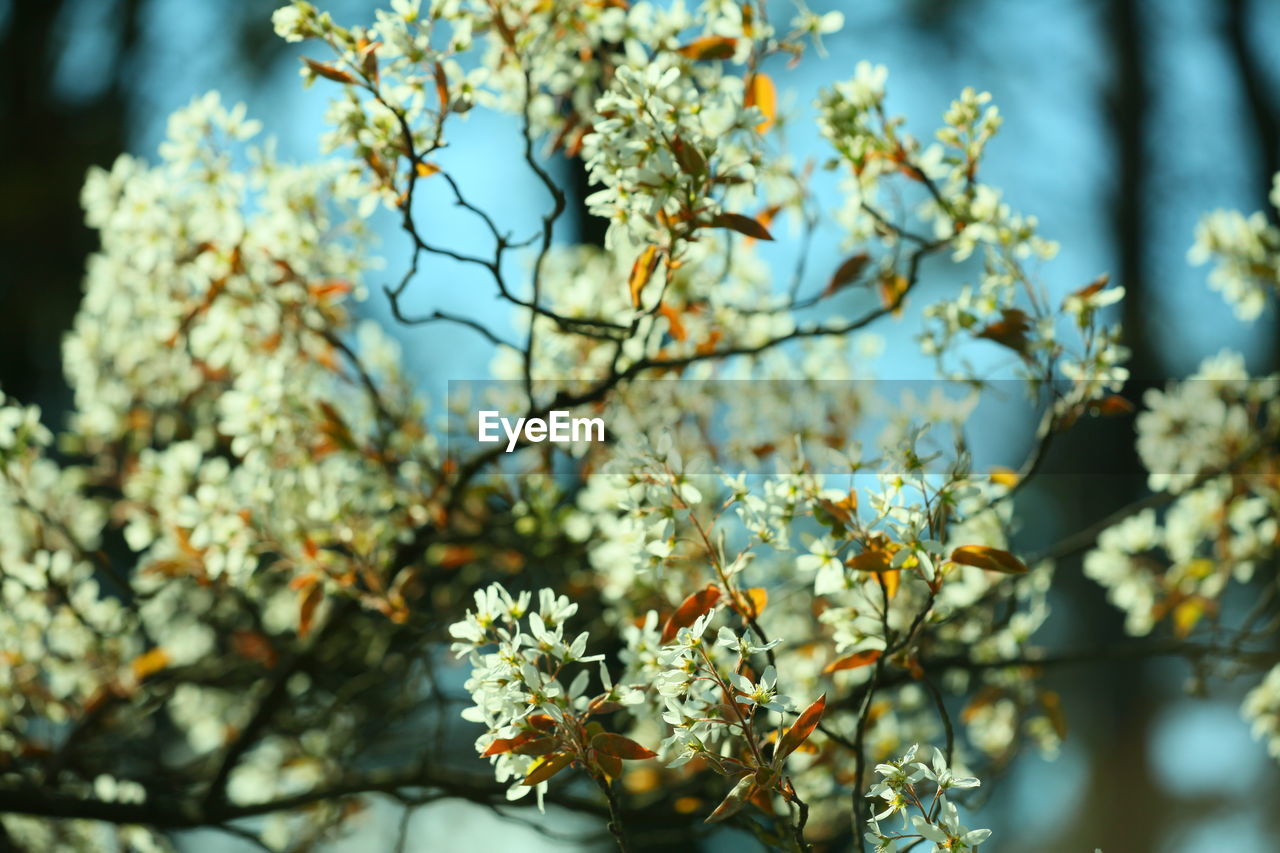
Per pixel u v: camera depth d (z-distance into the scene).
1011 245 1.43
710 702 1.23
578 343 1.56
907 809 1.23
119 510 1.65
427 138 1.39
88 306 1.66
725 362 1.61
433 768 1.55
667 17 1.44
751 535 1.30
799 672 1.52
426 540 1.55
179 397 1.70
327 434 1.53
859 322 1.47
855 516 1.28
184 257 1.54
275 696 1.57
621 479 1.33
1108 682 4.96
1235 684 4.15
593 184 1.33
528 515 1.58
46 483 1.63
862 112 1.43
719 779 1.48
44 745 1.63
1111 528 1.63
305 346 1.59
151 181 1.54
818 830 1.51
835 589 1.30
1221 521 1.63
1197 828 4.57
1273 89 5.27
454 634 1.23
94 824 1.64
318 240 1.55
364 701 1.72
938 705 1.29
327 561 1.51
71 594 1.63
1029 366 1.43
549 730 1.22
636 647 1.33
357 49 1.35
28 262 3.94
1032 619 1.57
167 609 1.78
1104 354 1.42
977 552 1.26
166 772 1.69
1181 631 1.62
